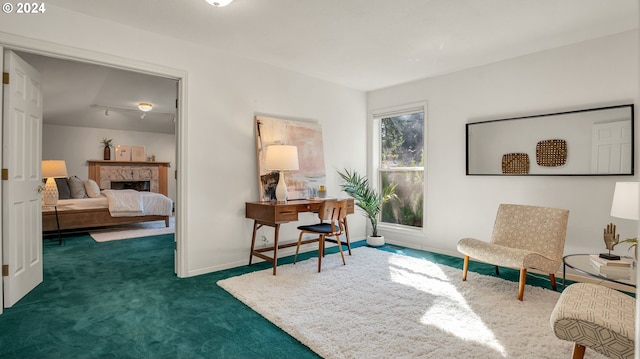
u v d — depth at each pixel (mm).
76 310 2539
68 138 7727
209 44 3434
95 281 3232
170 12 2758
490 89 3947
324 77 4539
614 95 3129
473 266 3742
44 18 2596
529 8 2670
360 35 3193
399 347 1988
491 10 2705
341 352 1931
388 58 3816
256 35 3209
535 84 3607
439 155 4418
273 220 3395
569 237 3387
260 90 3953
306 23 2955
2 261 2525
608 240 2633
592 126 3221
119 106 6738
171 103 6660
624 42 3078
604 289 1937
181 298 2791
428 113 4527
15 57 2596
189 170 3389
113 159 8266
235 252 3744
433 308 2551
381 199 4930
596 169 3195
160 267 3732
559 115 3416
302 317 2379
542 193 3557
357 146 5152
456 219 4250
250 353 1956
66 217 5566
